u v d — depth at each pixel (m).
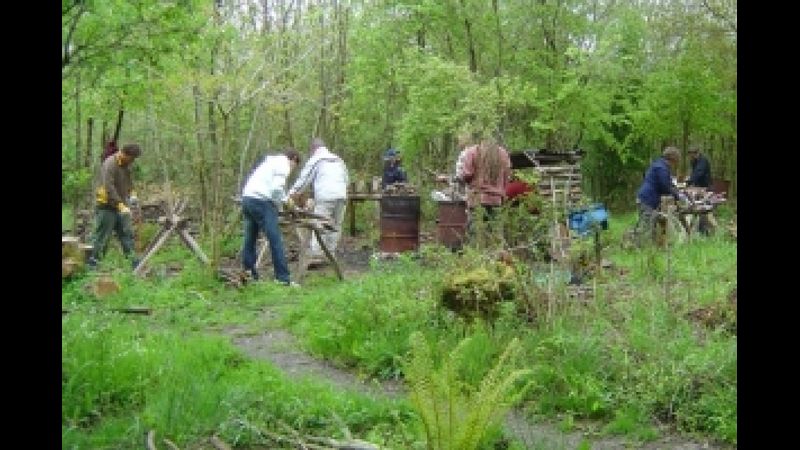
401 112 21.84
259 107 14.59
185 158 15.87
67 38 8.52
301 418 5.95
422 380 5.10
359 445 5.44
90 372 6.19
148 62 9.74
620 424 6.12
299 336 8.83
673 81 24.12
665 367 6.61
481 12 22.20
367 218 18.50
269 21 16.17
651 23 25.44
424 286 8.56
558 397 6.53
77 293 9.98
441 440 5.07
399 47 21.00
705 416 6.14
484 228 9.05
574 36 23.23
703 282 9.84
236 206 14.84
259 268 13.48
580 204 10.38
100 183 12.27
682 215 14.52
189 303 10.29
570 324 7.56
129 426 5.55
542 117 22.27
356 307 8.40
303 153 19.44
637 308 8.05
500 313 7.67
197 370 6.91
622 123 24.98
